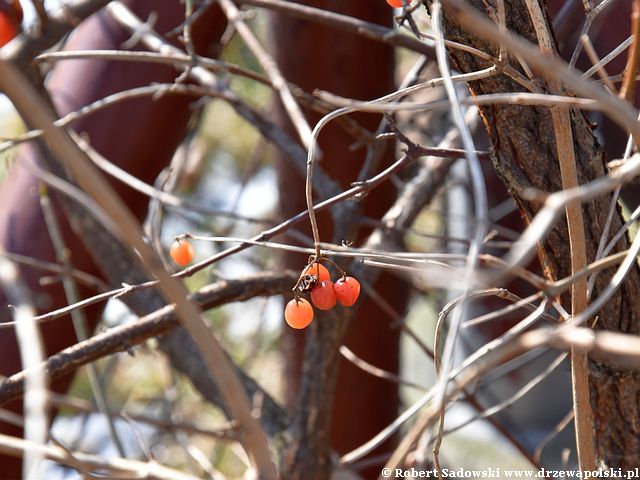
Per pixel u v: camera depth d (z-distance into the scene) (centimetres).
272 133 86
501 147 68
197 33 94
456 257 63
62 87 92
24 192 91
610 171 70
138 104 92
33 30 75
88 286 91
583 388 65
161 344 84
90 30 93
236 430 79
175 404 109
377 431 109
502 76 67
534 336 56
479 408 82
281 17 104
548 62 55
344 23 82
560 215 68
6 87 53
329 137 102
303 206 103
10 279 66
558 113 64
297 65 104
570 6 81
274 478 56
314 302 66
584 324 68
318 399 79
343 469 85
